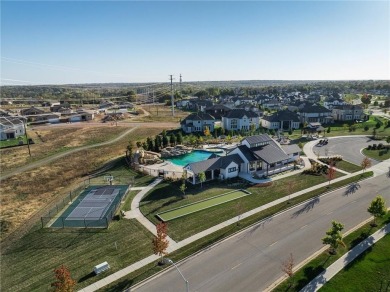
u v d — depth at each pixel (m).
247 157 53.78
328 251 29.69
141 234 34.03
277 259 28.64
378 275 26.08
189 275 26.67
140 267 28.00
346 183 48.12
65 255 30.50
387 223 34.94
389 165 57.50
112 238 33.38
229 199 42.81
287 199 42.31
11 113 126.88
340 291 24.22
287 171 55.12
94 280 26.36
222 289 24.83
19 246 32.56
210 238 32.53
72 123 117.88
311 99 188.00
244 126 100.56
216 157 54.66
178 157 68.50
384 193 44.00
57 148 78.06
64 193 47.78
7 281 26.81
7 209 42.78
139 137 89.94
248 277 26.19
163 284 25.62
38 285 26.06
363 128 97.81
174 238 32.81
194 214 38.41
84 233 34.72
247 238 32.47
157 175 54.06
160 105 189.25
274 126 101.94
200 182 49.59
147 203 42.31
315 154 66.69
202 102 161.38
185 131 97.19
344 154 66.38
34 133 97.81
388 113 130.88
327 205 40.34
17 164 64.75
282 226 34.91
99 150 75.50
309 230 33.91
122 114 136.12
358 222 35.56
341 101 151.88
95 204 42.72
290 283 25.17
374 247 30.19
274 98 190.62
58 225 36.81
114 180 52.53
